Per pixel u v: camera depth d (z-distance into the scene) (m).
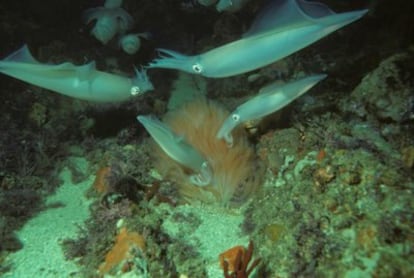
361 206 0.65
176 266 0.75
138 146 1.11
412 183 0.66
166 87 1.34
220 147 0.92
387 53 1.09
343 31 1.21
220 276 0.74
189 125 0.96
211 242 0.81
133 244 0.72
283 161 0.89
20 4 1.38
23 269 0.77
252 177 0.90
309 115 0.99
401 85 0.91
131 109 1.22
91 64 0.88
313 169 0.77
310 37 0.71
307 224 0.67
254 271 0.71
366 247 0.60
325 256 0.63
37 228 0.87
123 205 0.85
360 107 0.96
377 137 0.85
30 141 1.08
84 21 1.36
